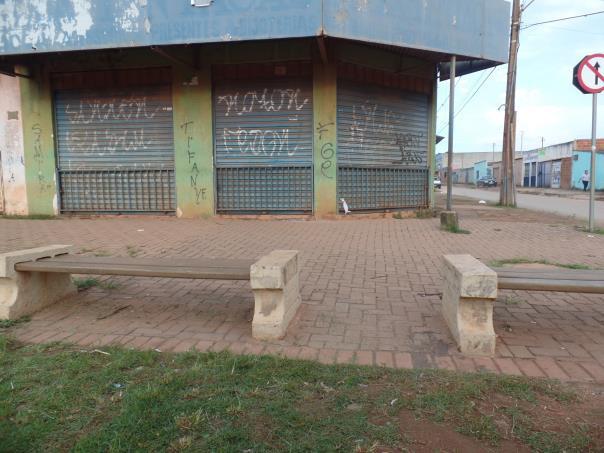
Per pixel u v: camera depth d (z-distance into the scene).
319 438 2.36
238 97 11.17
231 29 9.08
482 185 56.69
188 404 2.65
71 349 3.48
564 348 3.56
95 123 11.76
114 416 2.54
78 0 9.46
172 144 11.48
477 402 2.73
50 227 10.02
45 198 12.09
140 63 11.26
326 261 6.52
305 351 3.49
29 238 8.47
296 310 4.29
